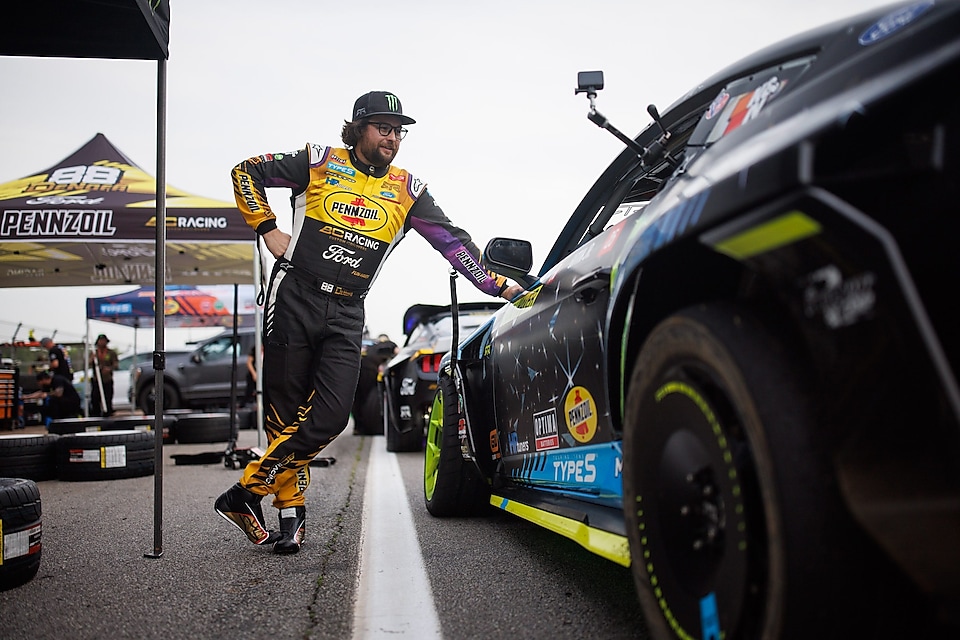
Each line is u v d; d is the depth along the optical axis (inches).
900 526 38.3
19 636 79.7
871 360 38.6
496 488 132.5
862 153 43.8
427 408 270.7
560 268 97.0
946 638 44.9
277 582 100.7
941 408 35.5
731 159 54.4
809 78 59.1
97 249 322.0
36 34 122.0
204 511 158.4
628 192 99.5
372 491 185.0
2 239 246.8
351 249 119.0
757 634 47.3
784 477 44.8
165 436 346.6
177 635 79.6
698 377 55.0
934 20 45.2
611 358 73.0
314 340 120.3
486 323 136.1
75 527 142.6
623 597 90.1
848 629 43.8
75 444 215.6
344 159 119.9
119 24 119.3
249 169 116.8
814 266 41.5
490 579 99.8
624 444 66.7
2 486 101.3
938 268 40.1
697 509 54.7
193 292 578.9
